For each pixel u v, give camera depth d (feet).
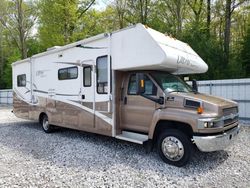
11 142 24.35
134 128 19.60
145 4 75.72
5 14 101.14
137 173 15.35
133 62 18.48
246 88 35.06
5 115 48.32
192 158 17.30
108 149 20.74
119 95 20.49
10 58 106.42
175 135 16.42
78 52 23.59
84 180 14.40
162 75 19.24
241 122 33.96
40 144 23.26
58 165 17.04
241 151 19.76
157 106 17.84
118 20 85.35
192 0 70.64
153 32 18.39
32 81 31.27
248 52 54.65
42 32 76.79
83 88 23.09
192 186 13.50
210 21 70.95
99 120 21.48
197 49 52.01
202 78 50.11
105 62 20.76
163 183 13.89
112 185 13.69
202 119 15.21
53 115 27.53
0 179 14.65
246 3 63.00
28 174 15.42
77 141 23.94
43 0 75.10
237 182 13.96
